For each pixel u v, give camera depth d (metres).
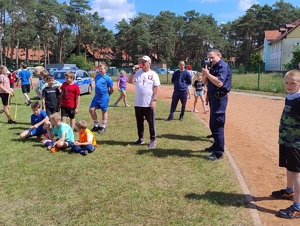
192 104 14.94
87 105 14.45
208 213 4.14
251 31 97.00
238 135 8.52
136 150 6.84
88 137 6.78
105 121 8.69
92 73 43.47
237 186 4.97
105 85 8.54
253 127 9.65
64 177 5.32
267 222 3.99
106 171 5.58
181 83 10.21
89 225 3.88
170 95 20.56
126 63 92.12
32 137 8.09
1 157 6.40
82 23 78.81
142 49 86.50
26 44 77.94
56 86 8.40
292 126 4.07
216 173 5.48
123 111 12.47
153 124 7.00
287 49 55.50
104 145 7.26
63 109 8.16
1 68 9.89
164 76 42.62
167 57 88.12
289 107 4.11
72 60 66.00
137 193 4.69
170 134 8.36
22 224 3.92
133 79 7.27
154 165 5.88
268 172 5.69
